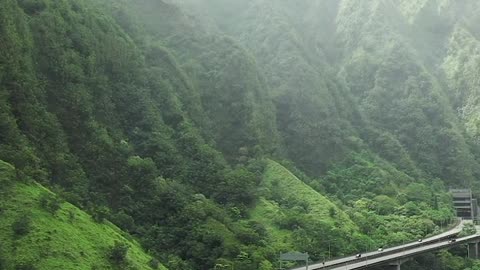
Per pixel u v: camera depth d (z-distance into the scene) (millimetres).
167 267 86625
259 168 150625
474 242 157875
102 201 96688
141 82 134500
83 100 108812
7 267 60844
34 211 69312
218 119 161375
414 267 133875
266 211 126562
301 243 113125
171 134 130125
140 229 96000
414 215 170625
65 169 93562
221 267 89188
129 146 113812
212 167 128000
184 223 102312
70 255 66250
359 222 145875
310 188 148750
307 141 192750
